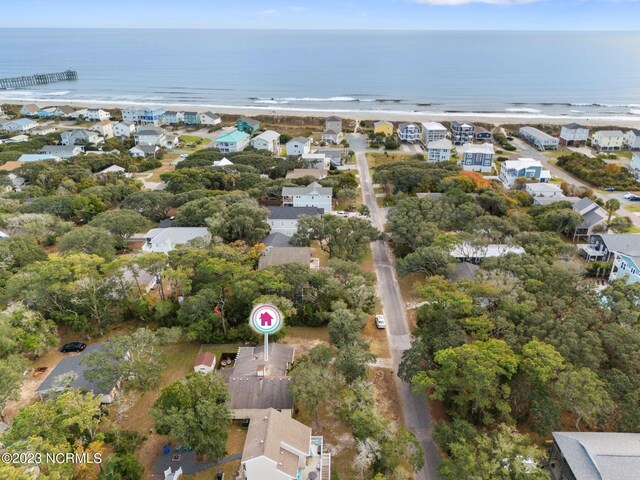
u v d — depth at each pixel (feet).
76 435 122.52
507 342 145.79
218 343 181.78
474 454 116.06
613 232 274.98
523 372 139.54
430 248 212.23
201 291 179.83
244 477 119.65
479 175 361.51
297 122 625.41
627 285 175.32
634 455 110.63
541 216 288.51
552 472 122.01
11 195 318.24
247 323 181.68
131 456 119.85
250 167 379.35
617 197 355.15
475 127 545.85
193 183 338.95
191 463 127.03
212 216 256.52
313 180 352.08
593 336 143.23
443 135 507.71
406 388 158.10
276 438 117.60
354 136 565.94
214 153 433.07
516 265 190.70
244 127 569.64
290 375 152.46
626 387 129.70
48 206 290.15
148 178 404.16
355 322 168.55
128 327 192.13
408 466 125.29
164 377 162.81
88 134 513.45
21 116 649.20
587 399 120.88
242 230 256.52
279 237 255.91
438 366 148.66
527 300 162.50
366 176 410.93
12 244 222.89
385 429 126.11
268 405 140.05
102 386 138.31
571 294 173.58
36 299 178.19
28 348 160.45
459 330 150.92
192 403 125.29
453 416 138.92
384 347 180.65
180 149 511.81
